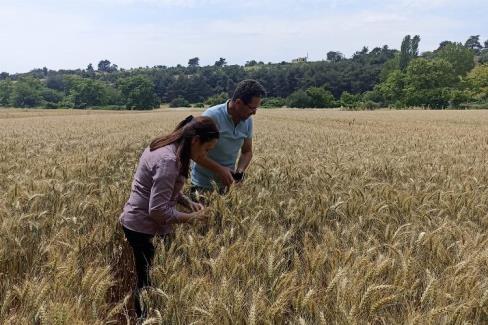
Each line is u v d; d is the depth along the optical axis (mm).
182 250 3488
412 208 4457
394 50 174625
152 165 3111
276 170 5812
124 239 3971
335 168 6703
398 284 2699
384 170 6867
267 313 2359
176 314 2559
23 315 2539
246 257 3057
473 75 102625
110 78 179875
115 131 22484
